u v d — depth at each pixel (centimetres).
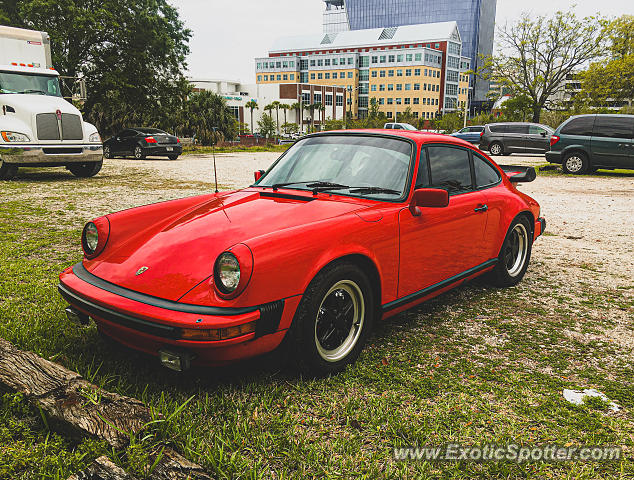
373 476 189
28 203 817
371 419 226
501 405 243
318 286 242
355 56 13550
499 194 404
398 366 281
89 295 241
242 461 190
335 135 367
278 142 7219
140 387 245
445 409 238
